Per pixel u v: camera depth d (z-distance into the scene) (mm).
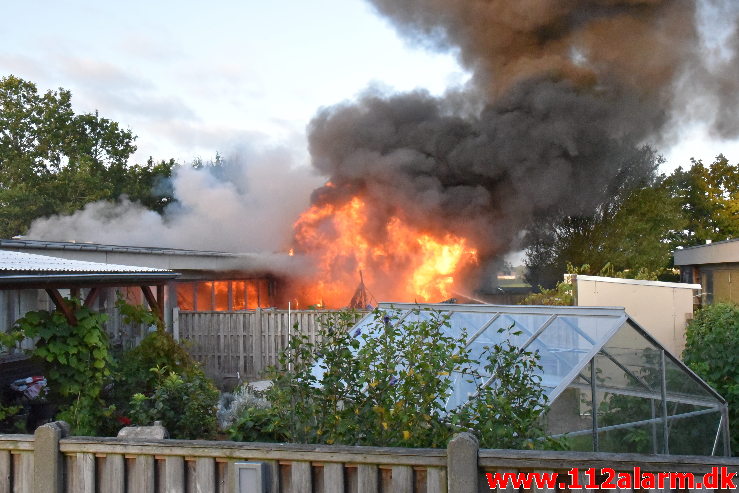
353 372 4723
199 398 7285
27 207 28609
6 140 31219
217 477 3779
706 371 8461
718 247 20922
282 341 13172
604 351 6082
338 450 3598
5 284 6301
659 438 6512
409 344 4867
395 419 4344
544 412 4969
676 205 28281
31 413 7406
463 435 3418
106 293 10750
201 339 13602
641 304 11484
